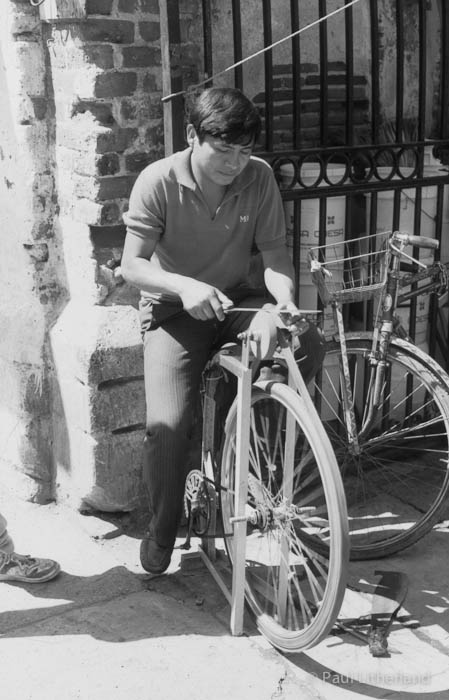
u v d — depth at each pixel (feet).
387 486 13.08
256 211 10.18
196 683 8.99
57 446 12.39
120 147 10.96
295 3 11.23
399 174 12.37
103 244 11.29
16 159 11.73
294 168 11.62
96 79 10.61
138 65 10.87
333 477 8.41
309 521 11.71
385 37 13.78
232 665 9.27
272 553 11.19
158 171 9.74
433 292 12.00
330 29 13.39
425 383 11.09
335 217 12.26
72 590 10.59
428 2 13.84
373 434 13.47
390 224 12.82
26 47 11.14
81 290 11.71
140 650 9.49
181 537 11.85
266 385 9.31
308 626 8.94
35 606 10.27
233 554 10.12
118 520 12.07
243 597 9.61
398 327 11.40
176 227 9.99
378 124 12.18
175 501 10.08
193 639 9.70
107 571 11.00
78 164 11.14
